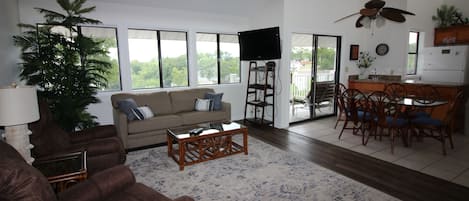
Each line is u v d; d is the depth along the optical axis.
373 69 6.31
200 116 4.40
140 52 4.73
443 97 4.48
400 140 4.20
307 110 6.09
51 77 3.05
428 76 5.93
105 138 2.92
